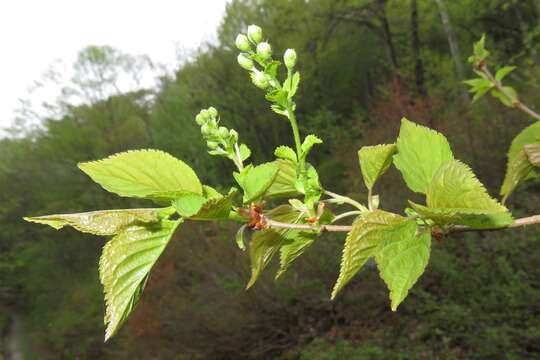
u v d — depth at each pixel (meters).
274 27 20.48
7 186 28.83
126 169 1.10
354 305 9.09
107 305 1.06
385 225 1.06
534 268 6.53
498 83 2.45
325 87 21.69
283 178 1.37
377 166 1.33
